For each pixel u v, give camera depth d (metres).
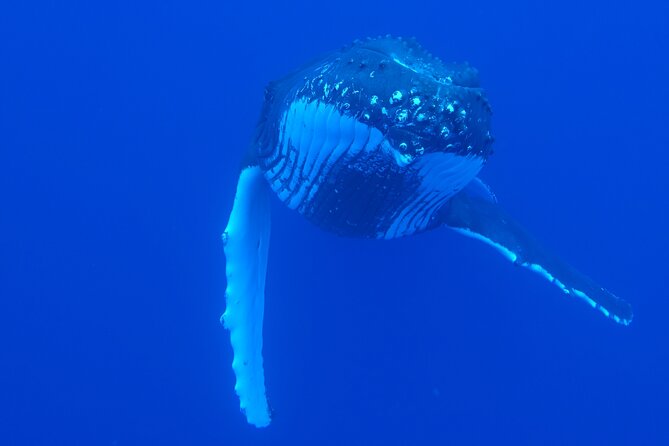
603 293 8.52
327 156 6.03
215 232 12.55
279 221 11.62
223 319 7.54
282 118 6.51
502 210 9.36
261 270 8.02
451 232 11.96
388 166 5.59
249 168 7.71
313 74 6.10
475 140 5.20
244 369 7.84
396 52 5.68
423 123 4.72
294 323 11.98
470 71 5.80
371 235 7.63
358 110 5.09
